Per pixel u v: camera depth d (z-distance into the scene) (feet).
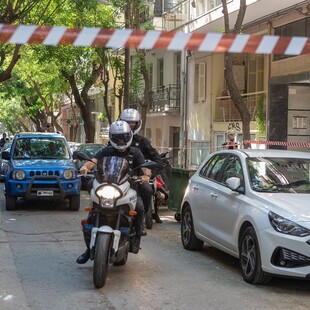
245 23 72.13
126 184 24.20
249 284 25.05
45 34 17.40
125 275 26.32
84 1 66.44
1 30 17.21
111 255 23.62
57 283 24.72
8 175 48.49
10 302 21.81
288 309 21.53
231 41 18.33
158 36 17.97
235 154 29.76
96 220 24.20
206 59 89.56
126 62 74.38
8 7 61.36
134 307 21.39
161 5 96.02
